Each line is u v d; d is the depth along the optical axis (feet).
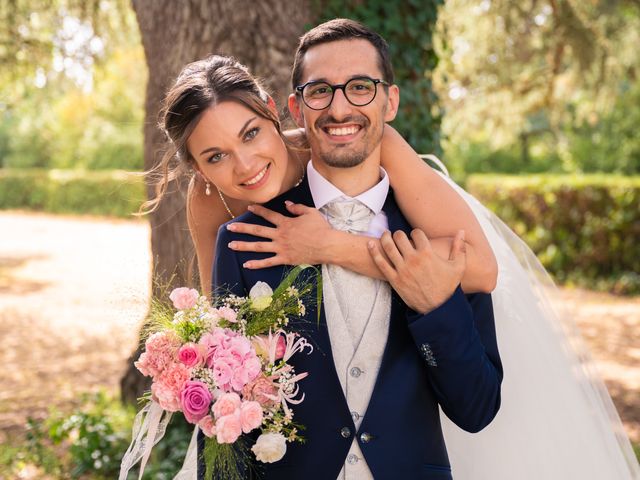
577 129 56.80
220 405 5.41
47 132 95.86
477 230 6.53
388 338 6.15
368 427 5.93
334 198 6.42
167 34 13.69
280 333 6.15
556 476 7.72
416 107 14.73
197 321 5.74
